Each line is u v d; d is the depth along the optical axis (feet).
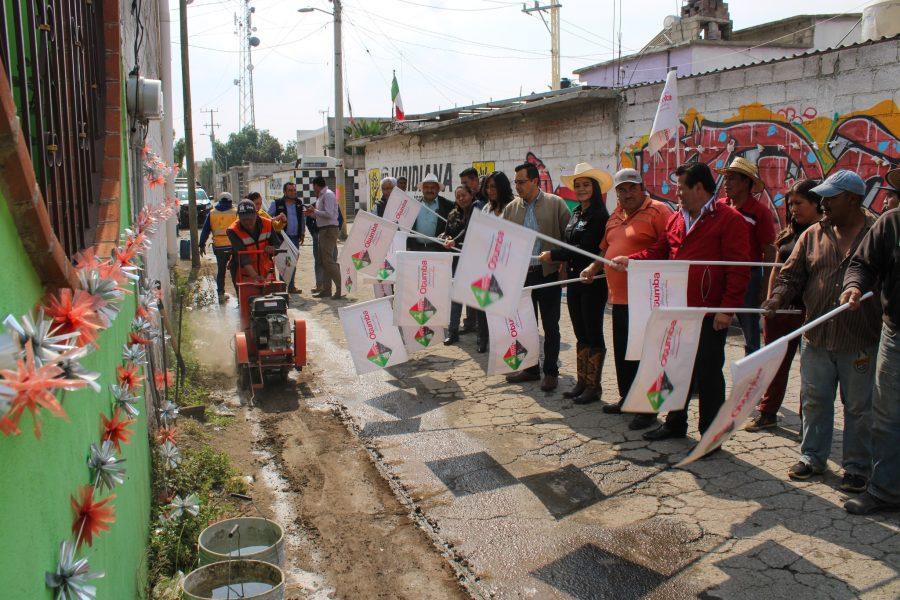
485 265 14.66
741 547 13.24
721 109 32.42
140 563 11.53
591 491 15.96
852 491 14.88
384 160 73.51
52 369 4.66
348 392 24.07
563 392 22.79
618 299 19.49
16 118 4.91
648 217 18.74
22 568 4.82
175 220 48.98
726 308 15.10
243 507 15.84
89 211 10.65
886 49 25.98
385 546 14.20
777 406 18.69
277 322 24.04
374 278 27.73
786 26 59.52
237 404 23.17
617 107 38.37
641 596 12.05
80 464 7.09
